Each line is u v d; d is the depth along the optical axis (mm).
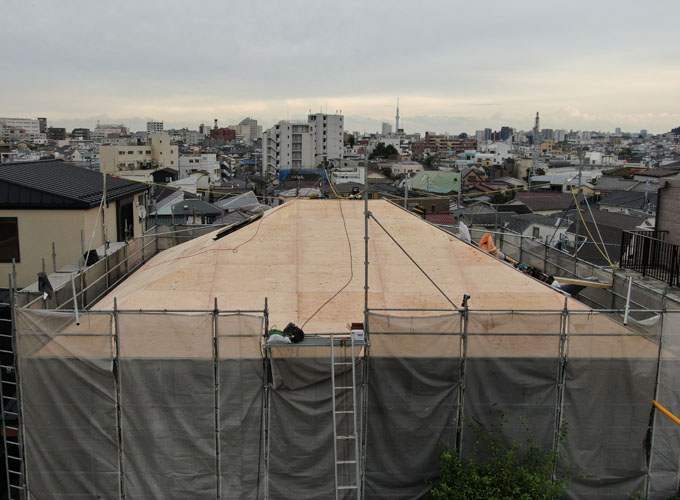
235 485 10805
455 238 14672
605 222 47719
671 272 15523
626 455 11234
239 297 12523
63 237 18281
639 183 75688
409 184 87812
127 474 10641
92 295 14523
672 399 11148
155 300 12281
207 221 42750
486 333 10836
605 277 15641
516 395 11062
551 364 10977
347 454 10867
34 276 18328
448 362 10914
